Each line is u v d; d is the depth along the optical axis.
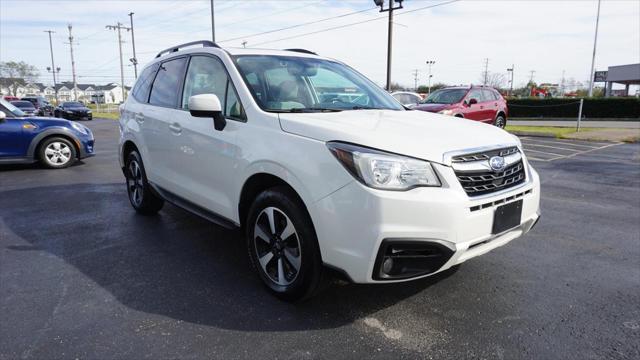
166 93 4.28
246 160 2.99
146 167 4.56
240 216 3.21
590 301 2.98
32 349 2.38
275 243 2.93
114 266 3.56
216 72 3.57
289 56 3.88
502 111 14.83
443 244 2.38
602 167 8.73
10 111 8.32
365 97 3.82
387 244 2.32
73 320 2.69
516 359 2.32
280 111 3.08
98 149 12.02
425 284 3.23
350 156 2.38
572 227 4.70
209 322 2.68
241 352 2.37
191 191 3.75
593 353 2.38
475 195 2.54
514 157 2.89
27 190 6.50
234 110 3.26
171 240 4.20
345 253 2.42
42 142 8.40
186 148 3.73
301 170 2.57
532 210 2.96
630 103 31.27
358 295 3.04
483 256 3.81
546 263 3.67
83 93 118.50
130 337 2.51
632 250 3.99
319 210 2.49
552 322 2.70
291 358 2.31
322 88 3.65
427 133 2.70
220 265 3.59
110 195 6.17
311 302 2.94
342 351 2.38
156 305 2.90
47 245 4.05
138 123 4.62
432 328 2.62
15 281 3.26
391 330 2.60
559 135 15.17
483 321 2.71
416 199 2.33
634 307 2.90
